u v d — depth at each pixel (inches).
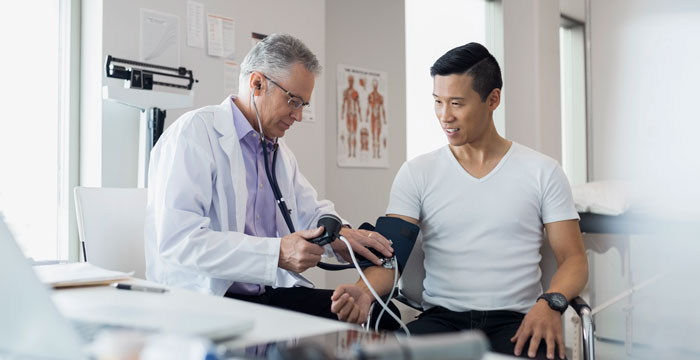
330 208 76.8
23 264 23.5
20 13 97.9
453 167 66.3
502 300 62.0
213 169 63.1
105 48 95.6
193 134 62.5
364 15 150.5
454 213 64.8
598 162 145.5
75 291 39.1
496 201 63.9
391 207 67.7
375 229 66.1
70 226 100.7
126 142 98.7
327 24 142.6
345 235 62.0
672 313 106.7
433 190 66.3
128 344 19.9
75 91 101.0
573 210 64.1
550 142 151.6
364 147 149.9
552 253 65.6
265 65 65.6
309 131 124.9
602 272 111.5
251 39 114.5
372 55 152.0
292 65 65.3
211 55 107.9
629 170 139.4
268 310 34.1
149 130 92.0
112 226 68.1
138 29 98.7
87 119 99.5
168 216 57.4
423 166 67.5
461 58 62.1
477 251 63.6
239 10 112.6
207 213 62.1
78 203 66.5
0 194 96.0
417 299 68.6
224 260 55.0
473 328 61.3
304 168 124.0
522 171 64.4
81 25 100.7
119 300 35.5
